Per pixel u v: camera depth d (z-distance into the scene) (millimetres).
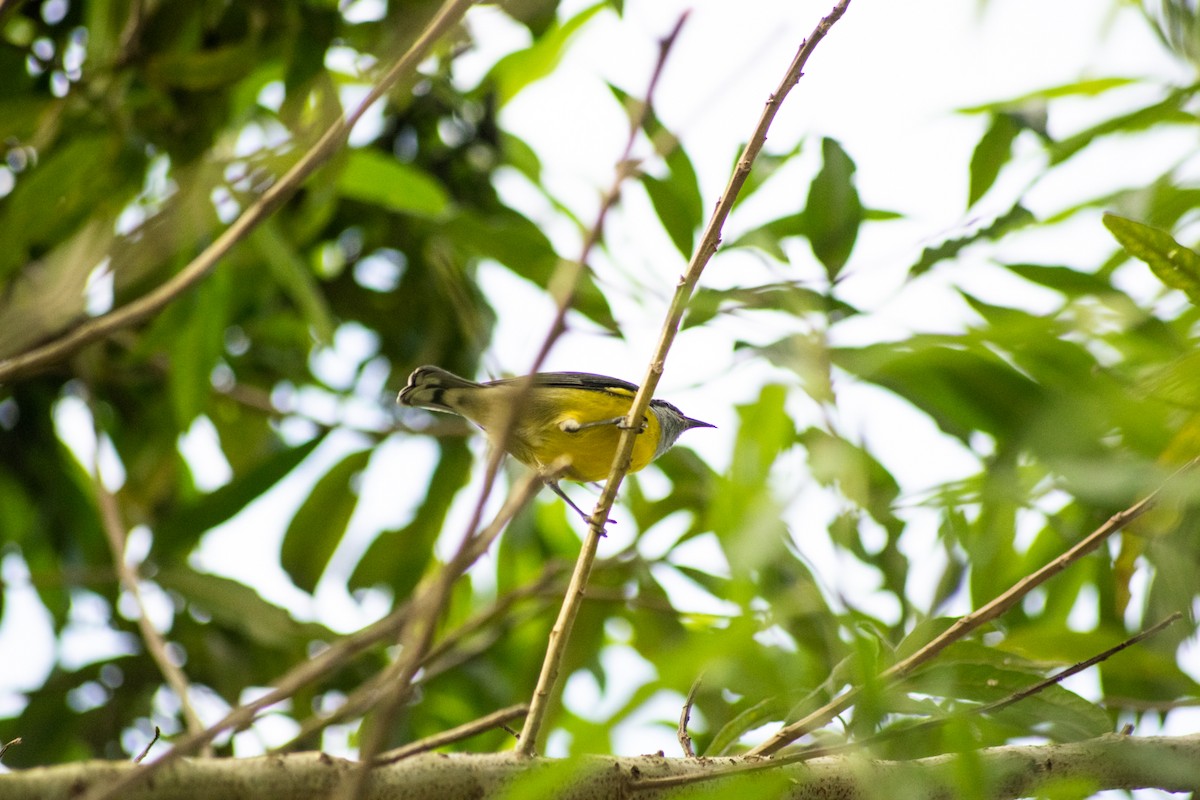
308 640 13188
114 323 7527
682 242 10047
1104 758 7250
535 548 14797
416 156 14336
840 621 6922
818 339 8602
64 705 13633
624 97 10398
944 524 8688
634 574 12750
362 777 4496
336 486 13539
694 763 6805
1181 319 9102
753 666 6438
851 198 9695
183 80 10891
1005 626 10281
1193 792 7270
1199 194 9203
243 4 11180
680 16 5500
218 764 5621
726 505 7082
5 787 5004
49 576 12484
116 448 14336
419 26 10023
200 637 13734
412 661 4625
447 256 12711
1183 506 7996
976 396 9008
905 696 7117
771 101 6902
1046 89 9891
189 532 12922
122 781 4590
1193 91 9492
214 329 12203
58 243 11453
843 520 7777
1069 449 7598
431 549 13789
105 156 11039
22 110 11008
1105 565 9938
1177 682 8266
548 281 12039
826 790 6805
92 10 11328
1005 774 7098
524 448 11477
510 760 6422
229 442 15109
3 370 7305
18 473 14383
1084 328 9016
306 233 12695
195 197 10016
